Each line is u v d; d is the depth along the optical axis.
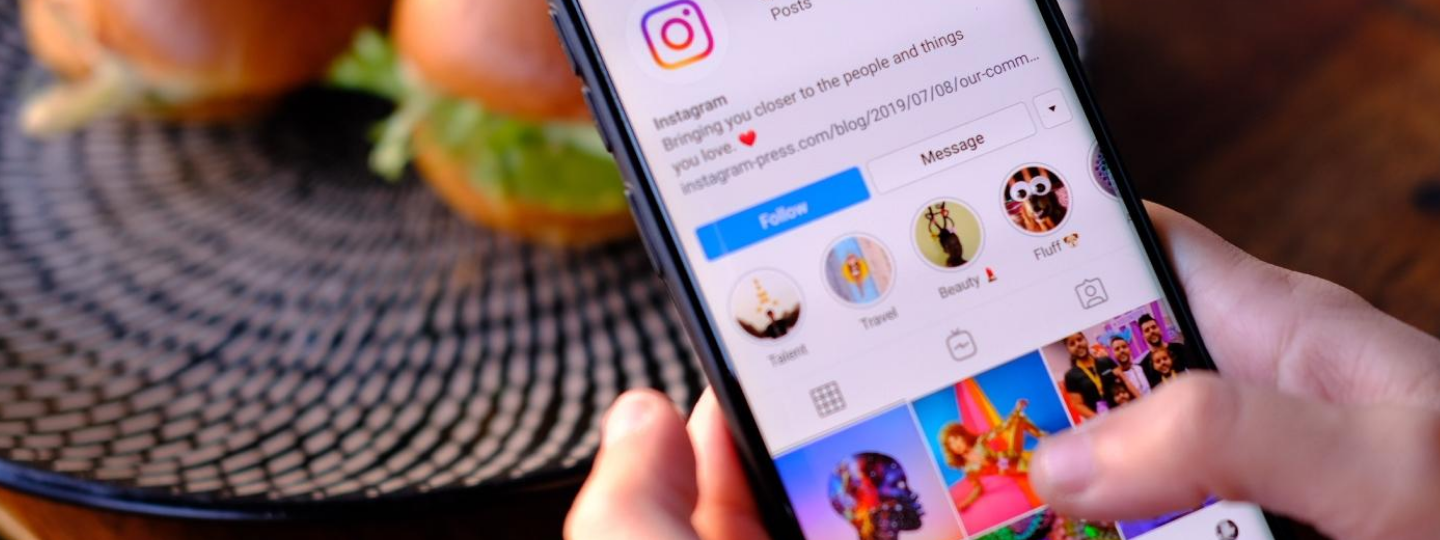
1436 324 0.37
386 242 0.40
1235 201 0.39
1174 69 0.40
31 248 0.39
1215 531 0.29
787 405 0.29
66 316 0.38
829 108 0.30
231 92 0.42
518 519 0.35
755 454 0.29
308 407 0.37
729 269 0.29
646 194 0.29
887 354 0.29
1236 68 0.40
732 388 0.29
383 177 0.41
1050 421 0.29
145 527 0.35
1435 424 0.26
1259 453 0.26
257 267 0.39
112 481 0.33
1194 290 0.32
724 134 0.29
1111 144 0.30
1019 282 0.30
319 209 0.41
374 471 0.35
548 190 0.39
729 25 0.30
